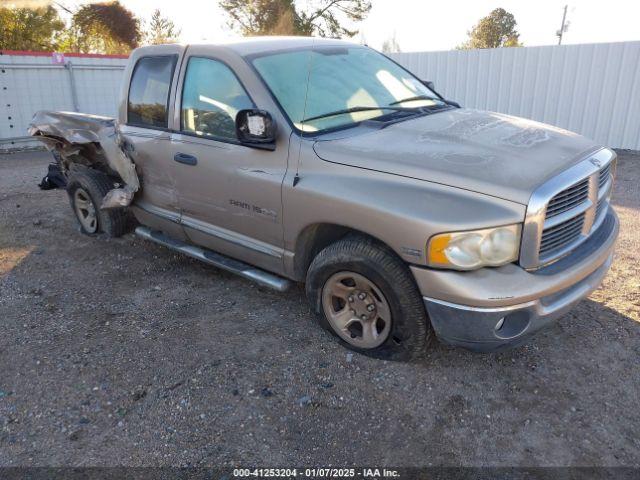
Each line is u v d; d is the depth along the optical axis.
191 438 2.82
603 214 3.48
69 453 2.74
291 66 3.85
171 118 4.24
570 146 3.31
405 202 2.89
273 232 3.65
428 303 2.94
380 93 4.09
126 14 25.50
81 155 5.75
